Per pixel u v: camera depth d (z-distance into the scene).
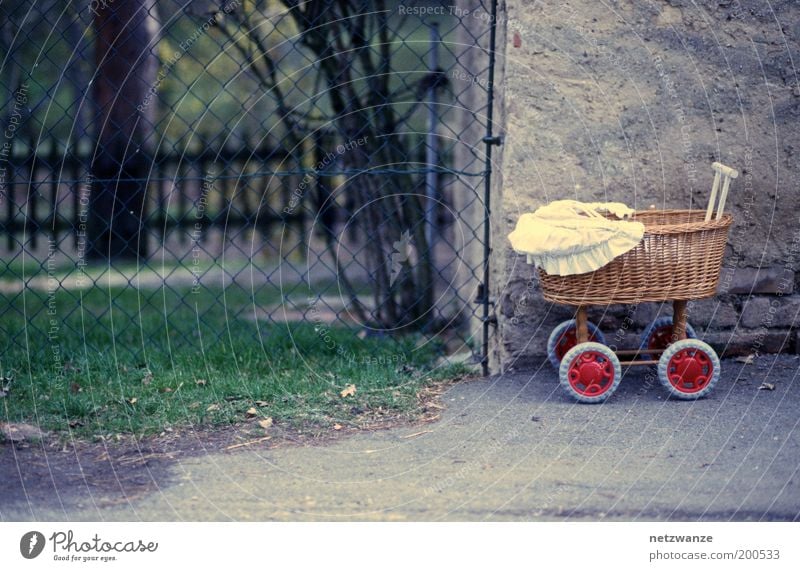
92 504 4.78
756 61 6.91
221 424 5.98
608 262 5.95
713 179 6.97
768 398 6.24
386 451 5.48
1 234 14.87
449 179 10.15
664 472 5.04
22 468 5.23
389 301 8.69
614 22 6.77
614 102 6.83
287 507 4.72
